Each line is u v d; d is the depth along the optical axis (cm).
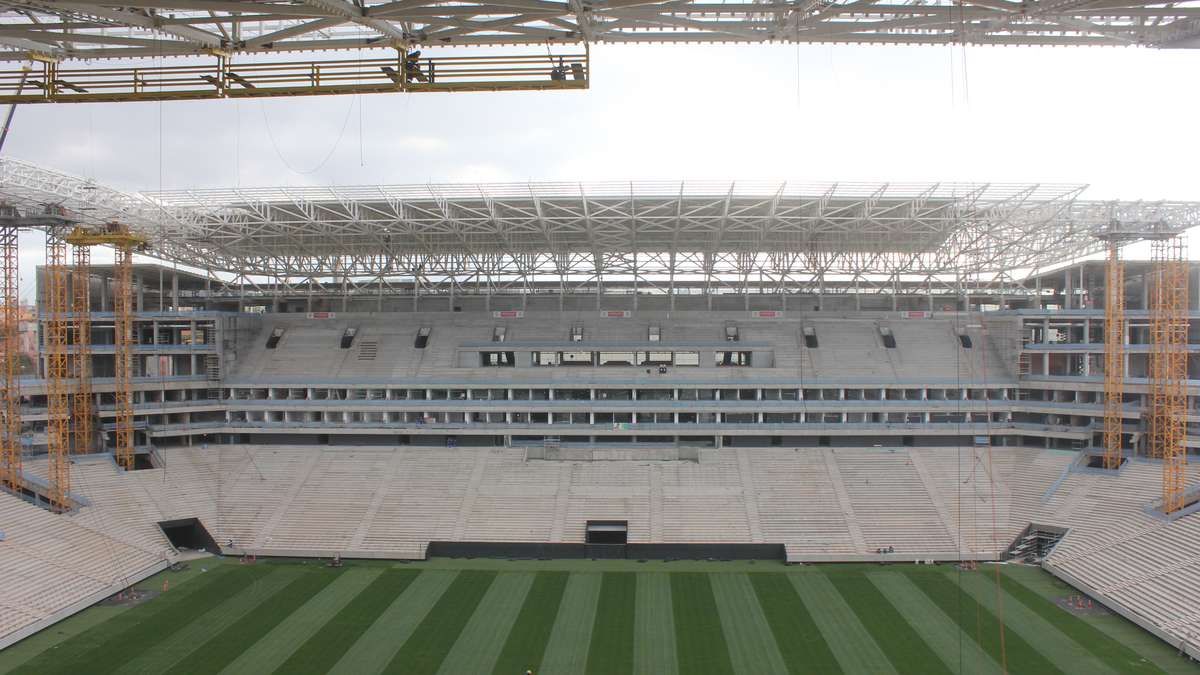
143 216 7425
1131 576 5734
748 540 6969
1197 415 7125
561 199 7362
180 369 9462
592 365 9244
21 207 7162
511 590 6094
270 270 10069
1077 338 9288
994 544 6838
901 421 8569
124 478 7662
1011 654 4825
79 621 5466
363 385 8881
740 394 8788
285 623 5434
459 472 8025
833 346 9262
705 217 7575
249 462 8338
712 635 5212
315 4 3412
